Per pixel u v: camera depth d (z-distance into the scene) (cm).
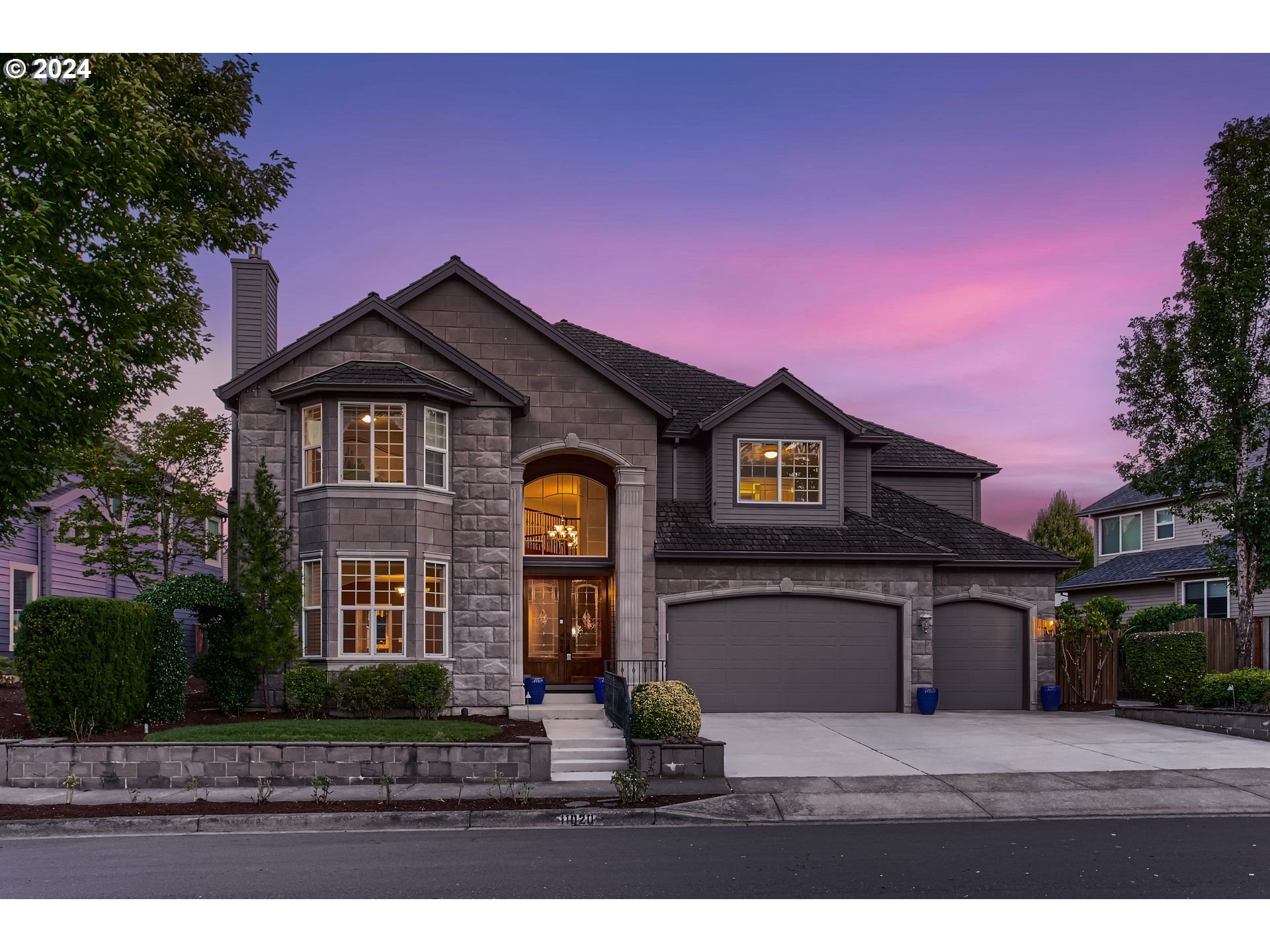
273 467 1945
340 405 1898
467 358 2002
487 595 1978
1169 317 2208
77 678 1543
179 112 2097
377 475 1900
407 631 1875
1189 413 2180
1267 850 1023
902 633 2231
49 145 1405
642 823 1212
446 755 1416
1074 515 5094
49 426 1630
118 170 1545
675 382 2608
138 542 2508
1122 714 2112
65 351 1534
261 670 1881
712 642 2194
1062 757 1574
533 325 2120
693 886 880
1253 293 2072
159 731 1602
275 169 2270
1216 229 2123
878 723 2002
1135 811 1245
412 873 931
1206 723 1877
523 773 1426
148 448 2495
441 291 2116
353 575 1878
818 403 2305
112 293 1595
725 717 2084
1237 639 2159
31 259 1452
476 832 1159
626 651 2116
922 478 2664
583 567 2238
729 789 1348
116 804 1274
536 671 2222
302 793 1339
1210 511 2166
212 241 2123
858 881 896
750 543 2198
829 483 2309
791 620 2220
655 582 2169
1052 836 1102
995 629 2338
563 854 1013
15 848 1067
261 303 2195
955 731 1870
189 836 1138
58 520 2478
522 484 2083
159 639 1736
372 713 1838
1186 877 911
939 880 901
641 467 2148
